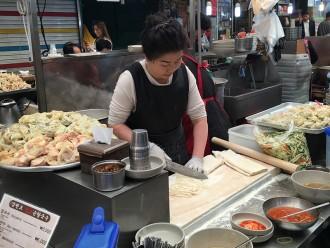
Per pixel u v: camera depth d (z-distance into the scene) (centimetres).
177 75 192
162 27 154
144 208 122
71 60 271
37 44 247
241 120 373
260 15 382
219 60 449
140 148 119
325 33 779
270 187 175
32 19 239
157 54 158
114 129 188
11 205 116
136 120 198
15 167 128
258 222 135
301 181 168
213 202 155
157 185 125
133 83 185
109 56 297
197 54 349
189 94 201
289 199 149
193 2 337
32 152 132
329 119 221
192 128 226
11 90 393
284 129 218
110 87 304
